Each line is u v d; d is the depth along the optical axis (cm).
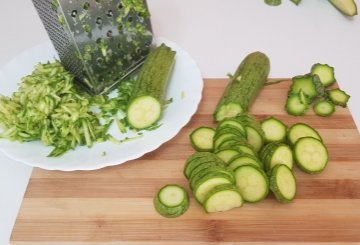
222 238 40
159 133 48
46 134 47
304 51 66
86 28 48
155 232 41
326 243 40
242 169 41
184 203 42
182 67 56
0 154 52
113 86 55
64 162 45
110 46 52
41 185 45
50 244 41
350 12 71
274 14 74
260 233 41
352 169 45
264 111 52
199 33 70
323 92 53
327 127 50
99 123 50
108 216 42
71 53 51
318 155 44
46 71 53
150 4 77
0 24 73
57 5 45
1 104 50
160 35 70
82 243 41
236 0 78
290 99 52
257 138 46
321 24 71
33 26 72
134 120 48
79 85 55
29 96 50
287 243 40
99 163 45
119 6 50
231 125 45
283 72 61
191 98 51
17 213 45
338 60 64
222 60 64
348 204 42
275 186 41
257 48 67
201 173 41
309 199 43
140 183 45
